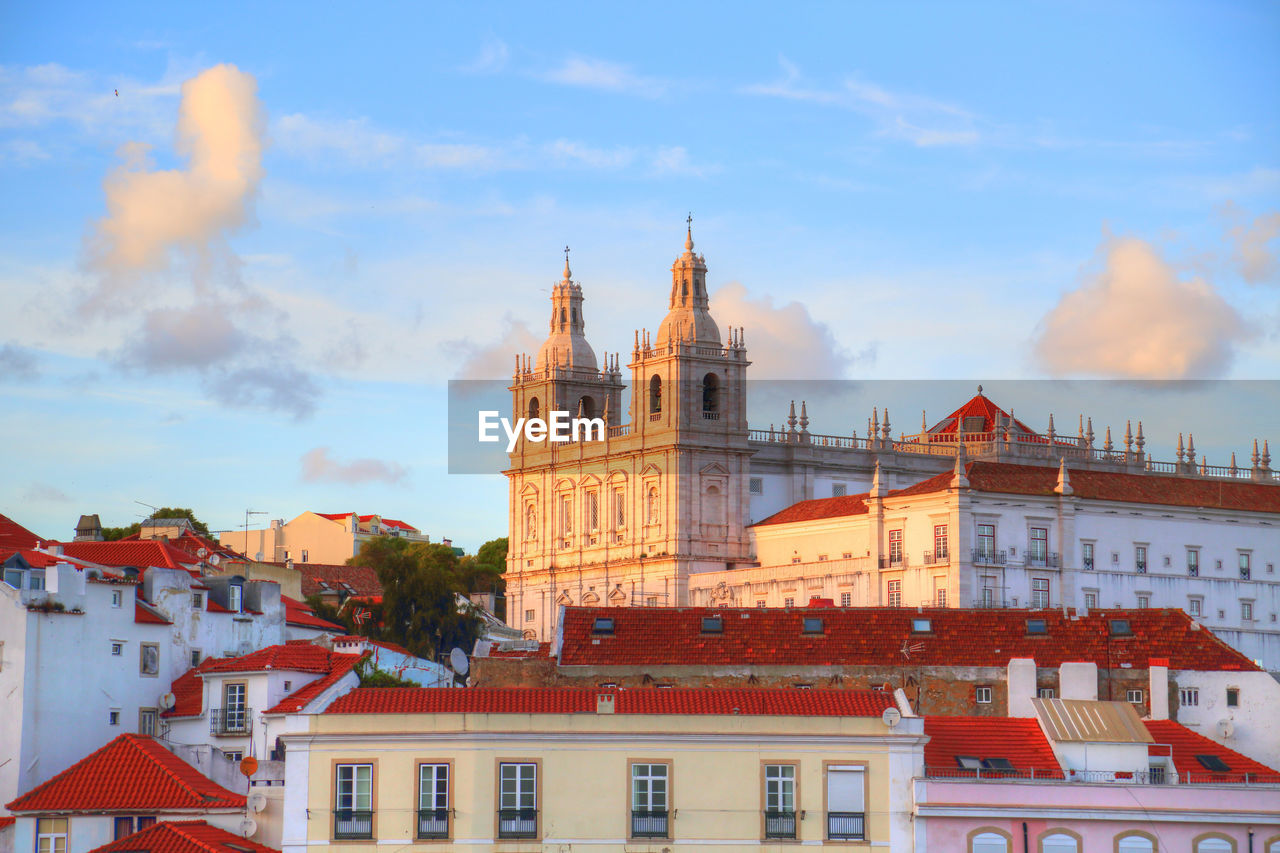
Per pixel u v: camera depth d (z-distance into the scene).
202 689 113.25
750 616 117.56
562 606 117.50
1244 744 110.62
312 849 85.19
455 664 115.44
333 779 85.81
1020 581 177.88
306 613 148.38
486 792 85.50
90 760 98.06
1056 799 86.56
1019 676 104.12
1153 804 86.75
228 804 94.12
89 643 111.44
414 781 85.62
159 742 103.44
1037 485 180.88
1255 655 188.50
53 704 108.50
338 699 88.06
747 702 88.06
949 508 177.25
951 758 92.00
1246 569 189.38
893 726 86.81
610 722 86.19
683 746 86.19
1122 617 116.94
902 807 86.25
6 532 133.38
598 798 85.69
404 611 196.50
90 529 162.50
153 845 88.62
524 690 89.25
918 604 179.88
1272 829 86.62
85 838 94.31
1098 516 181.88
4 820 95.81
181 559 132.25
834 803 86.19
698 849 85.38
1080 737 93.06
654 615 117.25
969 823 86.19
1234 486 193.38
